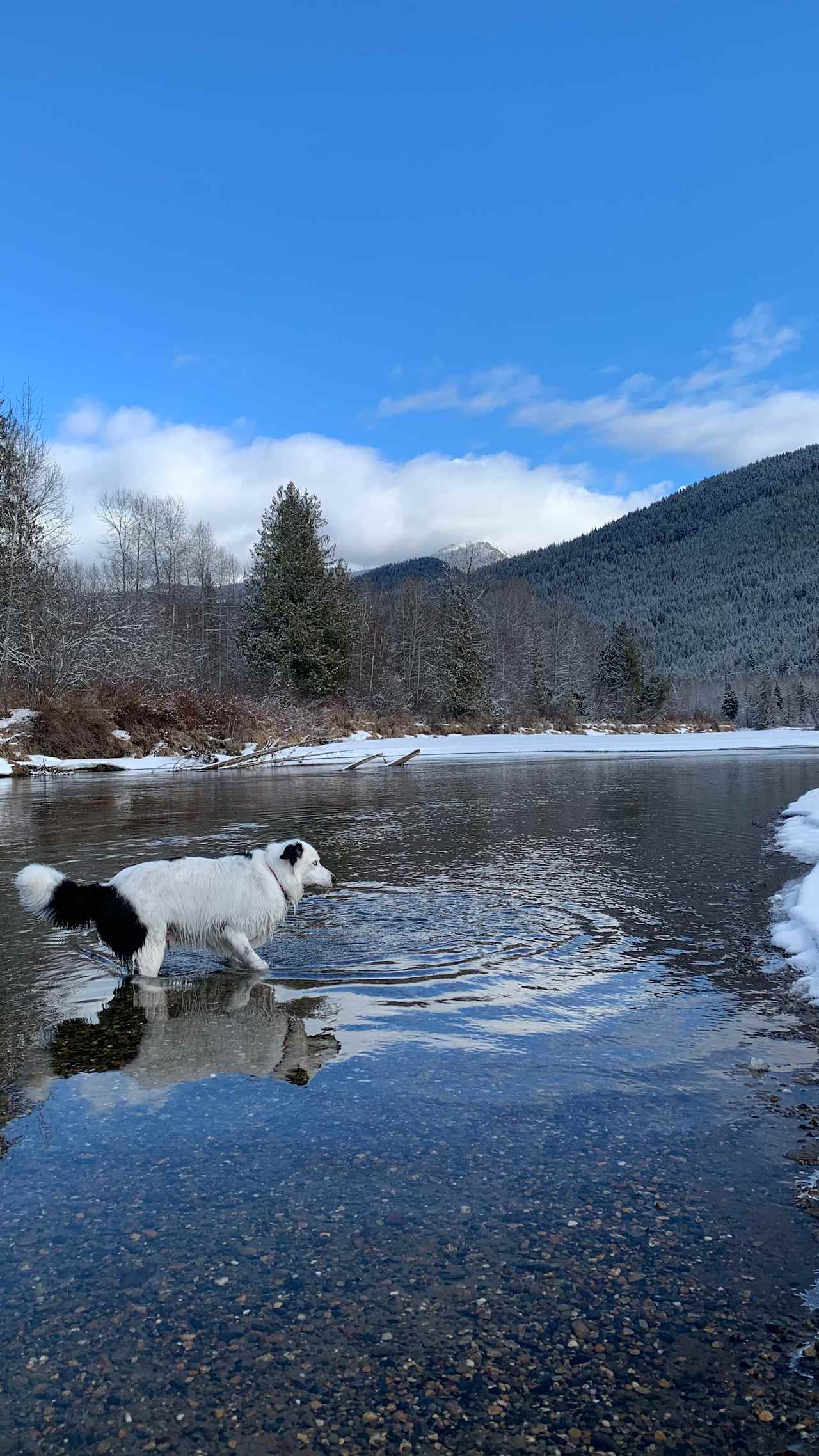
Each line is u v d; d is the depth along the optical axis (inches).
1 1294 88.5
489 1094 139.3
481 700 2153.1
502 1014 179.0
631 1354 79.4
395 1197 107.3
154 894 208.2
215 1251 96.0
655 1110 133.2
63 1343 81.0
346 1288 89.2
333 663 1737.2
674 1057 155.3
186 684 1400.1
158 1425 70.9
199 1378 76.5
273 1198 107.3
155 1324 83.7
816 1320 84.1
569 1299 87.3
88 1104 136.5
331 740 1456.7
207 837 422.6
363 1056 156.3
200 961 224.7
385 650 2416.3
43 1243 97.7
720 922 256.7
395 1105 135.4
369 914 268.4
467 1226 100.6
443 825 485.7
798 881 316.2
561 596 4586.6
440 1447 68.7
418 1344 80.7
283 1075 148.1
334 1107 134.8
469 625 2150.6
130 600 1686.8
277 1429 70.5
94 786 779.4
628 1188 109.3
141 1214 103.9
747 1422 71.3
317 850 395.5
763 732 2647.6
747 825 482.9
